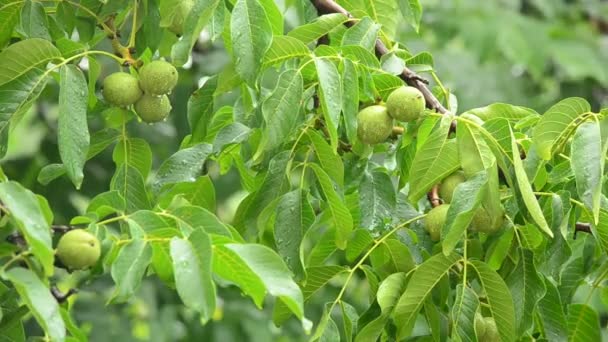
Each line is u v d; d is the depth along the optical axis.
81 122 2.18
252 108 2.36
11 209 1.90
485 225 2.26
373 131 2.29
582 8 4.36
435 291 2.29
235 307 3.49
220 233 2.09
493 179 2.18
